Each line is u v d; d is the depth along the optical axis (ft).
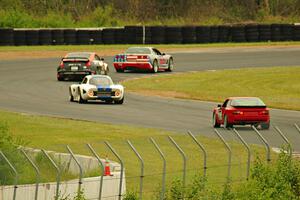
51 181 140.46
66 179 143.33
